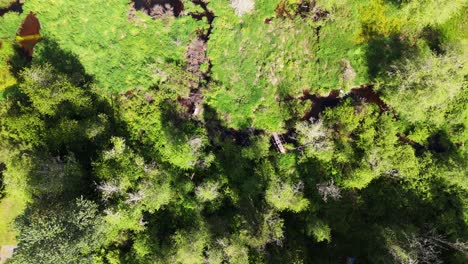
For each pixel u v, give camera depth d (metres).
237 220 34.81
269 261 33.47
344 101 36.38
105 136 37.56
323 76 37.38
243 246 33.12
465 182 33.94
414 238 32.41
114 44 39.06
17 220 32.81
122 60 39.03
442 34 36.22
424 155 35.59
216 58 38.53
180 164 37.81
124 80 38.88
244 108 38.41
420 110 33.91
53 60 38.72
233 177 37.72
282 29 38.12
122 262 36.25
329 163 36.47
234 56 38.56
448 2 32.66
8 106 35.97
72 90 35.91
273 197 34.81
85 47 39.00
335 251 36.16
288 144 37.47
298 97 37.94
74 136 36.09
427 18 34.28
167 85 38.75
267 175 36.72
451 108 35.28
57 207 32.50
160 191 35.88
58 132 35.34
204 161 37.72
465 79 34.75
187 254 33.50
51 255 29.50
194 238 34.22
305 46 37.94
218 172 38.00
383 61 36.19
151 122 38.59
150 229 36.81
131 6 39.00
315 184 36.75
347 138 35.56
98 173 35.31
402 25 36.16
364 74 36.72
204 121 38.94
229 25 38.50
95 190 35.31
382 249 33.81
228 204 37.31
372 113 35.69
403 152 34.72
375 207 36.06
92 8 39.31
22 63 38.97
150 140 38.44
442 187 35.22
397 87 33.78
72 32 39.12
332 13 37.16
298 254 33.88
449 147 36.19
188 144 37.34
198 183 38.00
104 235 34.97
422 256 32.50
